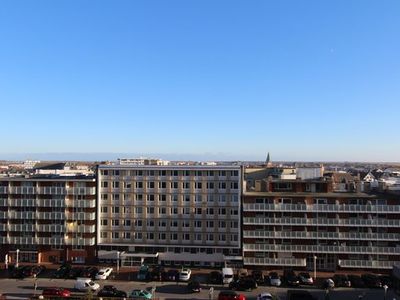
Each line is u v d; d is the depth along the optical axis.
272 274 86.06
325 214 92.69
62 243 97.75
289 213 93.50
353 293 78.56
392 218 91.06
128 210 99.25
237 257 93.81
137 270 92.50
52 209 98.75
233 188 97.00
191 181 98.25
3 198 99.12
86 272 86.88
